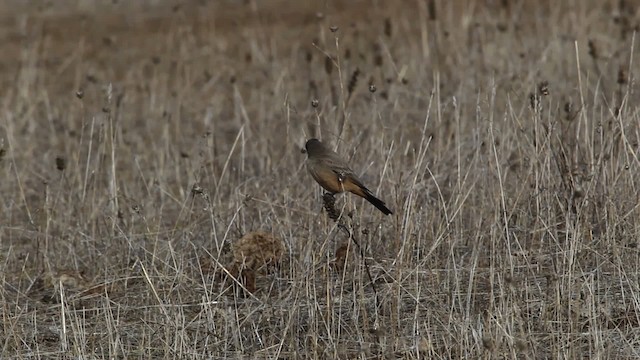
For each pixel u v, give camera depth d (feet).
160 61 133.80
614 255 62.39
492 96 77.05
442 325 55.83
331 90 97.30
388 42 130.62
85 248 74.49
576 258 60.39
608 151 72.38
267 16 152.56
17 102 112.88
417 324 56.59
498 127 81.25
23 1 166.30
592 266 63.67
